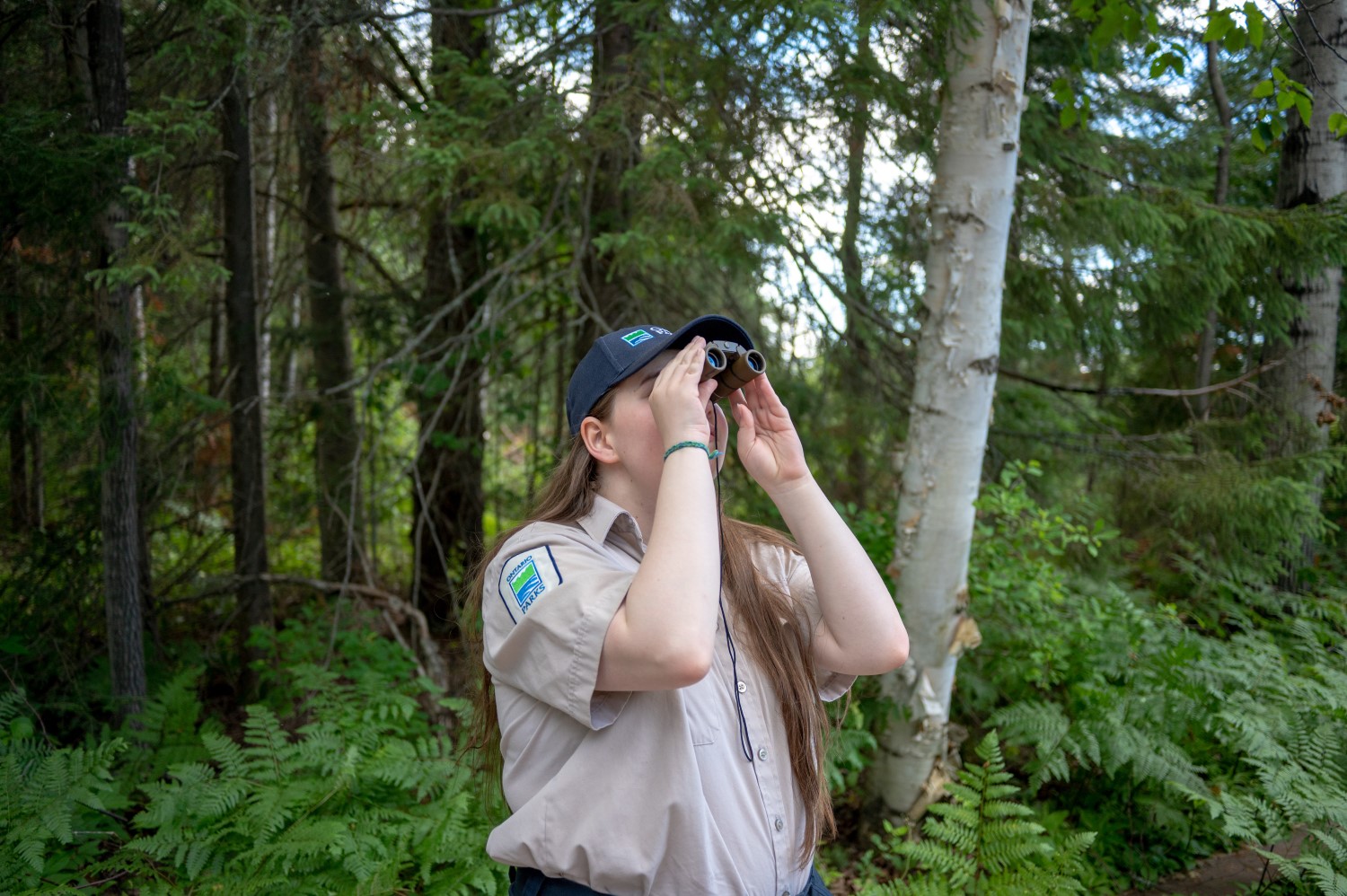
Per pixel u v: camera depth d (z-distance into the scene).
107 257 3.09
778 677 1.27
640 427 1.21
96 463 3.55
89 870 2.42
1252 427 4.88
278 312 6.27
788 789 1.25
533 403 6.11
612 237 3.66
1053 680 3.61
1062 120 3.52
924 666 3.32
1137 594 4.57
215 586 5.06
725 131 4.02
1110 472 5.23
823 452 5.12
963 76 3.17
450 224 4.57
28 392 3.03
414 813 2.73
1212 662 3.48
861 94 3.48
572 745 1.14
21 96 3.20
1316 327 4.84
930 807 2.80
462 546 6.02
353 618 4.33
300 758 2.91
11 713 2.91
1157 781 3.37
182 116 3.08
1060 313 4.57
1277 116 2.94
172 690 3.38
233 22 3.21
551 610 1.07
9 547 3.80
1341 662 3.90
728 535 1.37
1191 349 6.34
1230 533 4.62
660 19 3.54
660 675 0.98
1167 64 3.13
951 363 3.25
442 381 4.50
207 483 5.66
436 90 4.45
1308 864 2.48
